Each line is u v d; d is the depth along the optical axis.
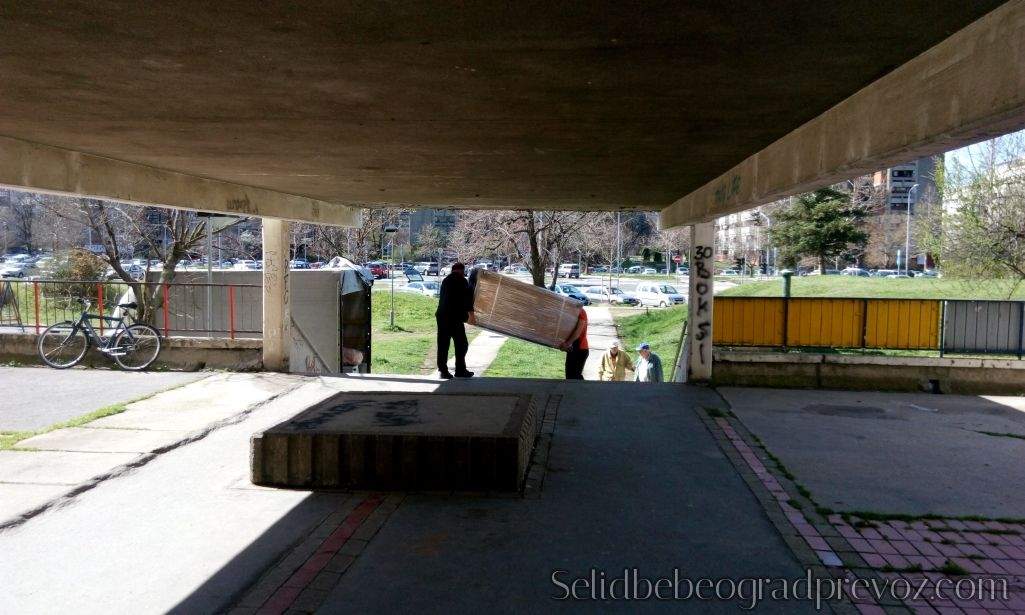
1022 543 5.09
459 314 11.62
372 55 4.36
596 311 40.31
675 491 6.12
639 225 79.38
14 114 5.98
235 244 37.50
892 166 5.25
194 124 6.37
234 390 10.19
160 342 11.91
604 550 4.89
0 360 12.15
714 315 11.45
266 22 3.78
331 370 15.64
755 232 74.06
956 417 9.02
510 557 4.74
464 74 4.76
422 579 4.40
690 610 4.07
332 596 4.17
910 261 66.00
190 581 4.39
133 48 4.26
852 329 11.34
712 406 9.53
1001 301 11.08
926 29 3.79
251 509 5.59
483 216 31.16
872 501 5.93
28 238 42.50
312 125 6.40
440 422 6.51
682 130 6.49
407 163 8.50
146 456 6.93
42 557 4.73
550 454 7.22
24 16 3.71
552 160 8.24
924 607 4.14
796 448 7.53
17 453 7.00
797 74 4.67
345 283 16.08
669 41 4.04
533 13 3.62
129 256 34.00
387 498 5.85
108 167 8.30
